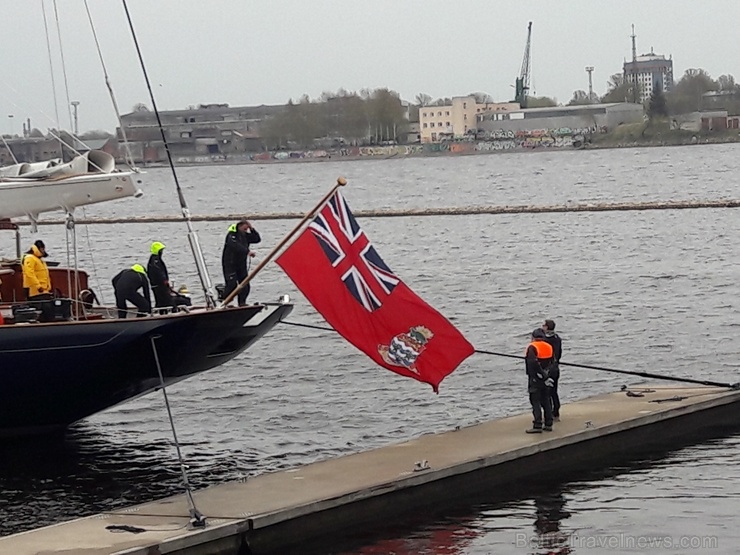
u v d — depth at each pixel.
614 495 17.31
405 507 16.89
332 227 19.12
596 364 28.17
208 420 23.73
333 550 15.41
